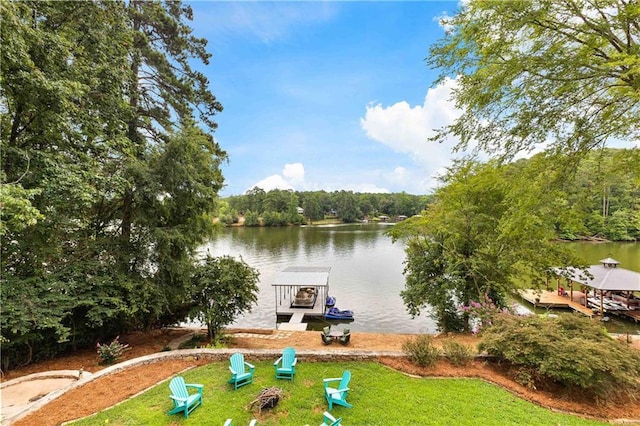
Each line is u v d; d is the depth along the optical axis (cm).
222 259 1211
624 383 627
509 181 734
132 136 1206
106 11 948
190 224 1236
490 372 764
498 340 778
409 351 818
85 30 922
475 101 654
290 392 673
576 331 762
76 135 891
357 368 782
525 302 2088
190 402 600
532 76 593
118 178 930
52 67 793
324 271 2562
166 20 1271
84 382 712
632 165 622
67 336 893
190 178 1112
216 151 1497
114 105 983
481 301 1166
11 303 729
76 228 980
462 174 1169
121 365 784
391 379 726
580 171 691
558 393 673
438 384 705
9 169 758
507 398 650
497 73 604
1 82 689
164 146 1126
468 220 1196
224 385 706
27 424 572
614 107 569
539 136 637
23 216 618
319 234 6512
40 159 777
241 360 746
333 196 10644
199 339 1162
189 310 1170
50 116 785
